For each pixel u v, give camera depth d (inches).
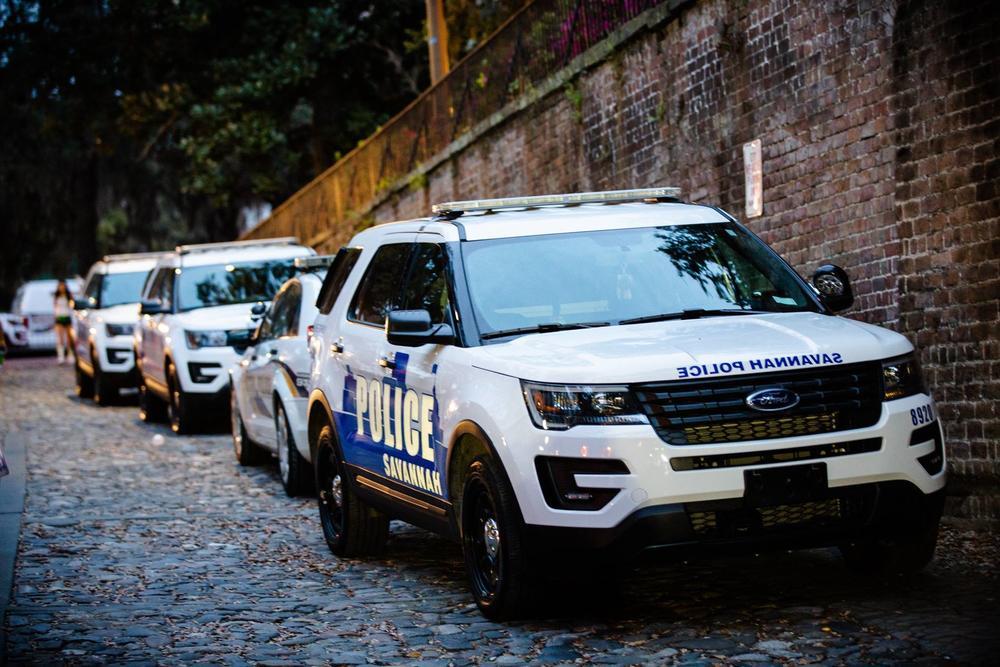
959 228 342.3
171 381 699.4
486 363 261.7
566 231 296.7
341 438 341.7
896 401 249.6
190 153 1405.0
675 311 280.1
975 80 334.0
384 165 965.2
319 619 277.7
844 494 242.7
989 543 308.3
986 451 336.8
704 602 269.1
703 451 236.4
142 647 256.8
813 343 250.5
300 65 1315.2
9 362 1553.9
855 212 386.9
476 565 270.1
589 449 237.8
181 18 1368.1
